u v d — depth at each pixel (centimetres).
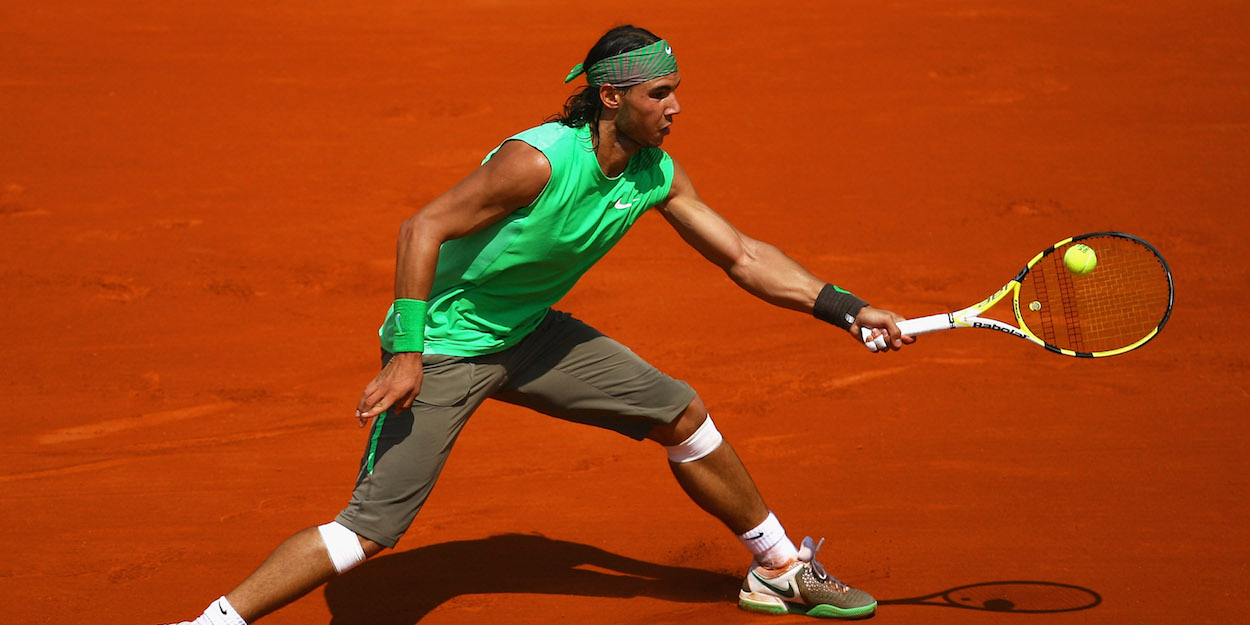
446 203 1332
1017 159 4525
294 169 4447
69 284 3369
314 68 5769
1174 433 2308
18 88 5338
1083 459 2183
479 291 1422
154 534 1934
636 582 1747
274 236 3784
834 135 4847
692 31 6462
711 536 1916
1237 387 2566
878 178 4362
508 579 1758
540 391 1535
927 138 4788
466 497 2089
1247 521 1891
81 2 6962
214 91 5388
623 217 1460
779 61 5869
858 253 3647
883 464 2188
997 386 2609
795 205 4103
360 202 4125
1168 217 3888
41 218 3912
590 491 2114
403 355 1327
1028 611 1597
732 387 2664
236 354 2902
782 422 2441
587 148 1380
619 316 3164
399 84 5525
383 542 1395
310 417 2514
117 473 2208
